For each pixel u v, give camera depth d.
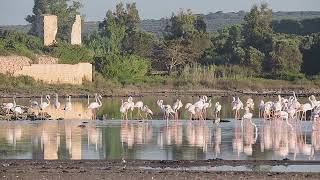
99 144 40.56
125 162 33.97
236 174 30.78
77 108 67.75
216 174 30.80
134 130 48.00
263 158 35.34
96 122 54.25
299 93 93.62
